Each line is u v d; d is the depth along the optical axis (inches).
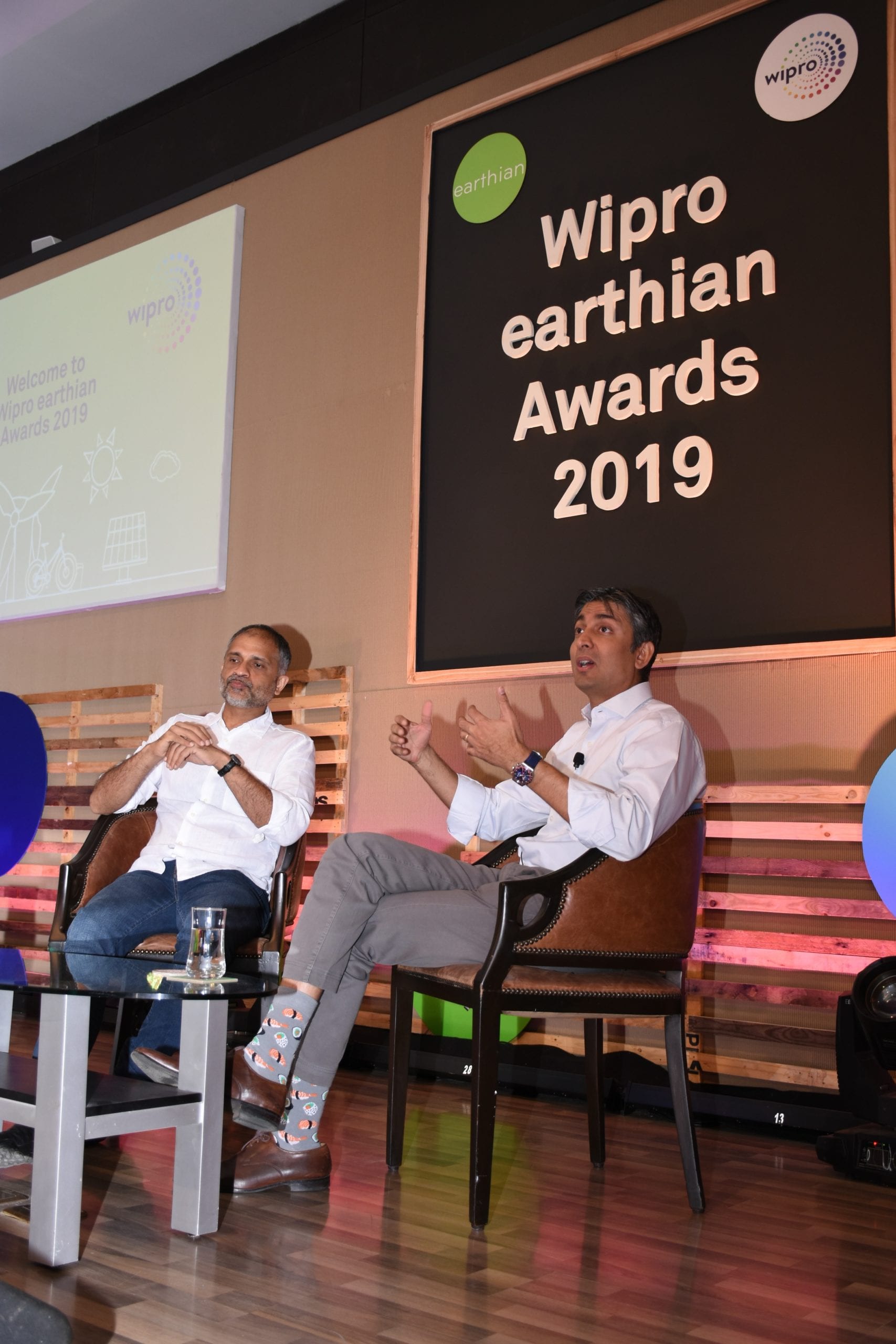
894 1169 94.5
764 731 122.6
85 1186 84.4
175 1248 70.9
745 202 130.9
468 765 145.6
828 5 127.2
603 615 97.0
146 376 194.5
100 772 193.8
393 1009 93.4
